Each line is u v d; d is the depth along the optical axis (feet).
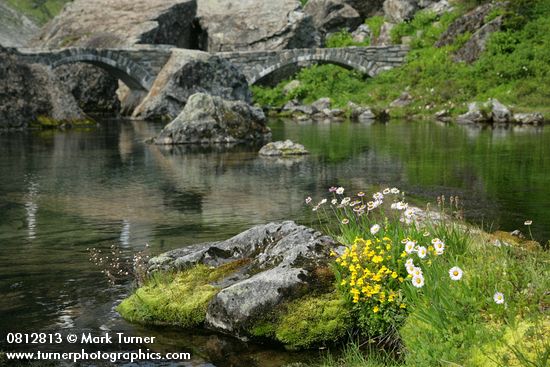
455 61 152.56
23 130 111.24
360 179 52.16
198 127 86.63
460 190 46.26
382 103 142.61
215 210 40.11
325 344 19.65
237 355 19.06
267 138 90.07
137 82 161.17
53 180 53.67
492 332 16.56
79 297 23.73
